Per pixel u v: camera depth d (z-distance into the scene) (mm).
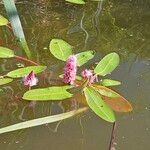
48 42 724
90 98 602
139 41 743
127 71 667
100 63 662
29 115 579
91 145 533
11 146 529
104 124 568
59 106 595
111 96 611
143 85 640
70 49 688
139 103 606
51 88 610
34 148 526
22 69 644
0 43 712
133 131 558
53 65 669
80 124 565
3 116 578
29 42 723
